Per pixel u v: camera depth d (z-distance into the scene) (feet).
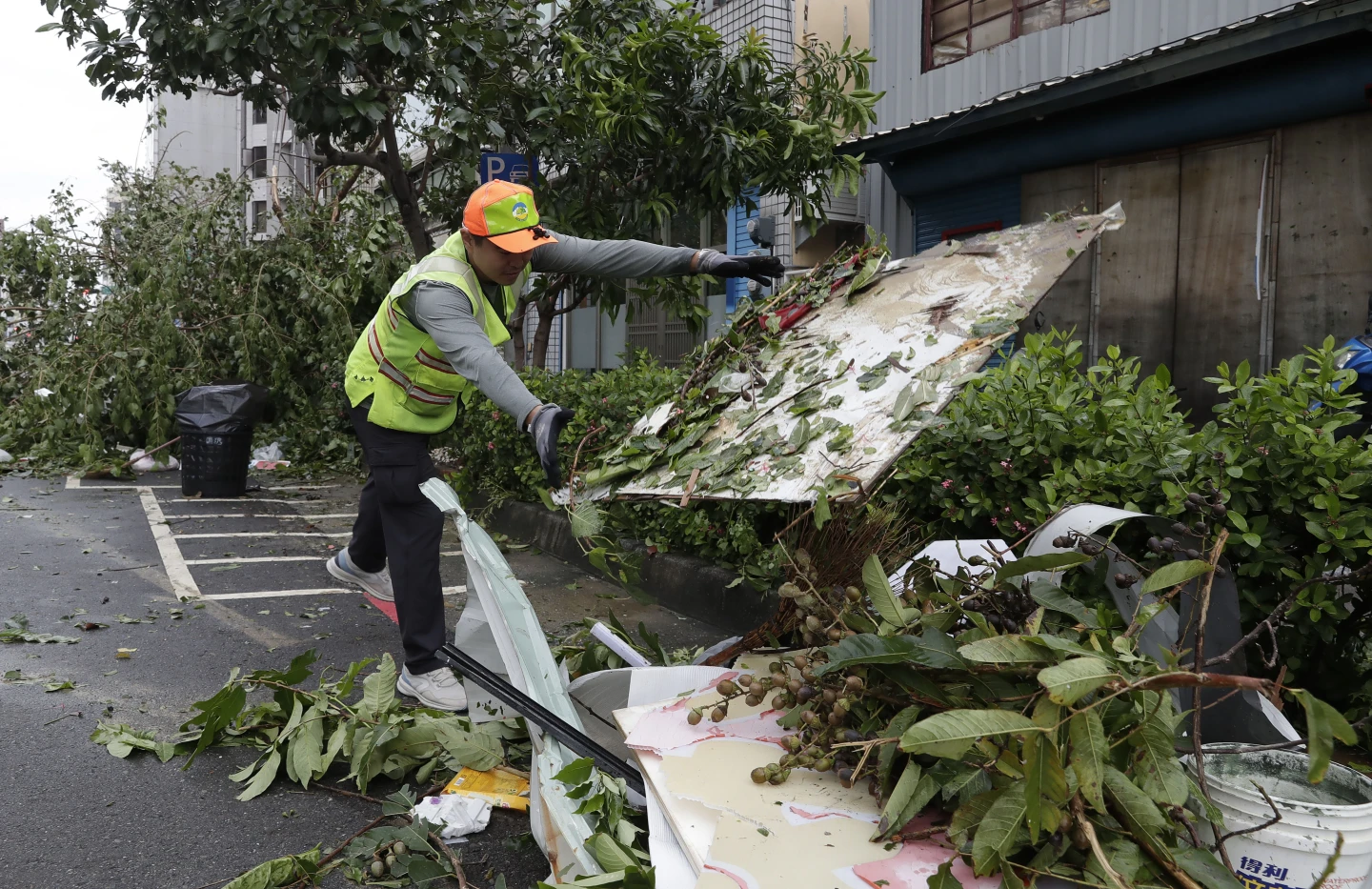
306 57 21.17
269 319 35.73
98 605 16.98
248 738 10.91
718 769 6.89
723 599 16.14
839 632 7.52
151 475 33.68
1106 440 10.19
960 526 11.66
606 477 9.19
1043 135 24.98
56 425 34.58
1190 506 7.46
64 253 36.88
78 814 9.21
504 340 10.55
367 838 8.35
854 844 5.96
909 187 29.60
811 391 7.92
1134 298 24.59
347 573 12.97
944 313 7.62
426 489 9.17
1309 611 8.94
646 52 22.17
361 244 34.30
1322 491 8.92
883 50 30.81
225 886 7.95
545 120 24.06
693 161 23.84
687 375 10.65
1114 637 6.41
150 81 24.04
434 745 10.11
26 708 11.96
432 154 27.09
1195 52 19.60
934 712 6.62
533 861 8.33
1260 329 22.00
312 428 35.83
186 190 39.99
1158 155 23.63
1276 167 21.39
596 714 9.16
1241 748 6.43
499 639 8.54
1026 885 5.40
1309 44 18.90
